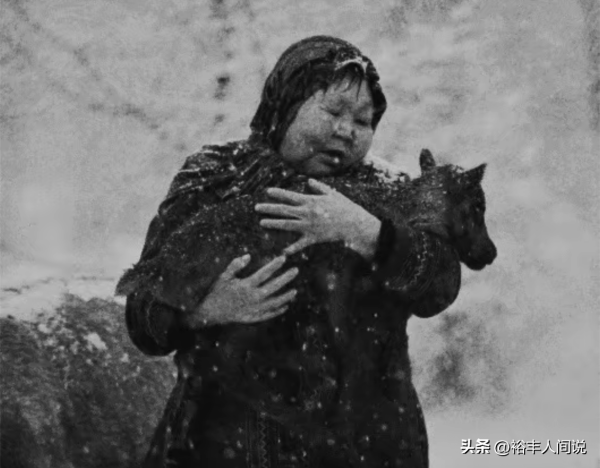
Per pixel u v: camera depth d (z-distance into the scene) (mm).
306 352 4887
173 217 5141
